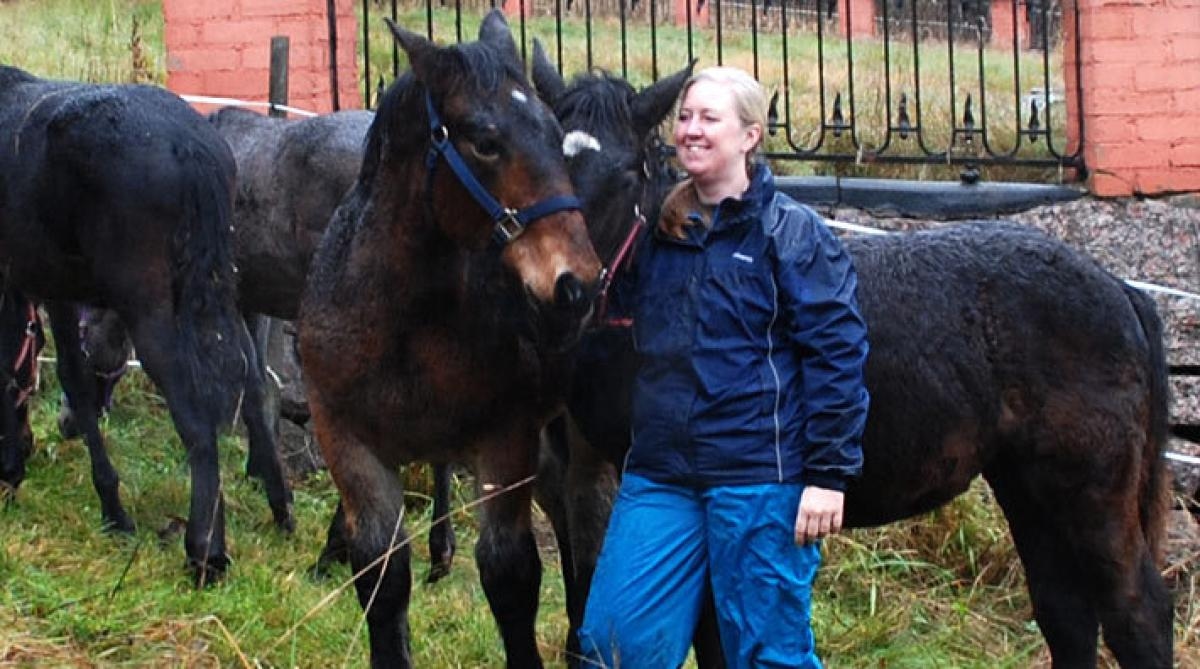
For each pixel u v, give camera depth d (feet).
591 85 16.29
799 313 14.28
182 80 29.04
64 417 27.84
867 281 16.67
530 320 15.46
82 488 25.73
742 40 56.29
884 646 21.29
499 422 16.70
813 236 14.44
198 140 21.99
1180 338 26.43
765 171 14.74
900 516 17.21
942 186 27.53
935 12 66.03
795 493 14.42
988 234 17.17
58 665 17.65
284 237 25.09
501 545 16.83
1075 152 28.02
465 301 16.01
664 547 14.71
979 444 16.79
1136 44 27.14
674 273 14.71
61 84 23.95
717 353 14.42
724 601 14.62
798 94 43.73
